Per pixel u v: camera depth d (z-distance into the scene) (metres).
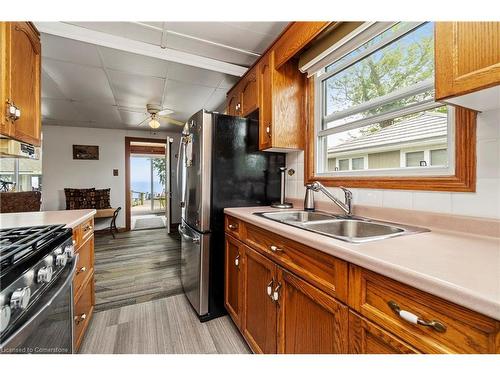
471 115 0.98
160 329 1.73
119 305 2.08
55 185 4.78
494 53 0.63
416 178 1.18
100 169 5.09
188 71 2.52
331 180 1.71
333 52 1.46
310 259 0.95
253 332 1.41
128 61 2.31
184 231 2.25
